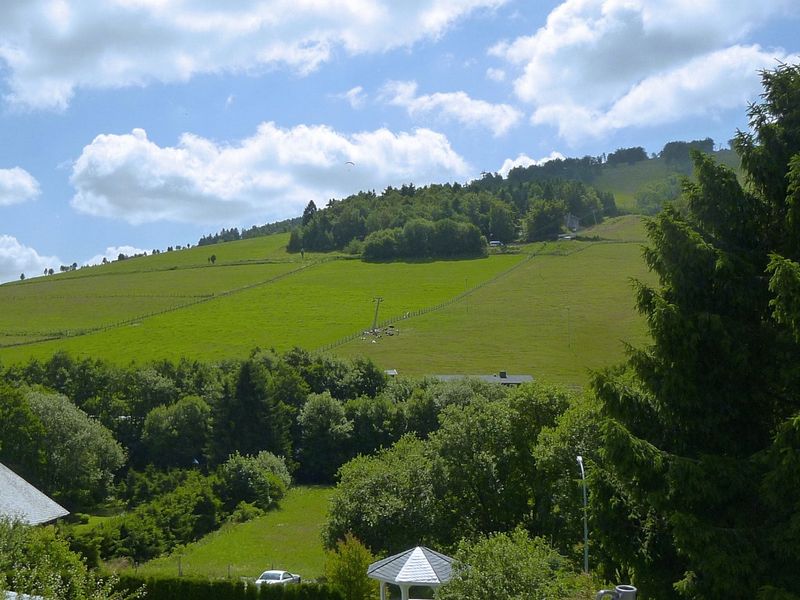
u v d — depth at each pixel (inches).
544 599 674.8
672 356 621.3
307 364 3535.9
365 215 7450.8
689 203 683.4
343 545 1223.5
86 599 710.5
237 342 4079.7
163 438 2994.6
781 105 657.0
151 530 1836.9
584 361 3427.7
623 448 577.6
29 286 5610.2
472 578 691.4
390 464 1633.9
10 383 2864.2
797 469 518.6
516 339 3853.3
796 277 524.1
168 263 6619.1
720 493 568.1
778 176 644.1
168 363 3499.0
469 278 5162.4
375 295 4938.5
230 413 3056.1
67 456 2411.4
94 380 3248.0
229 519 2191.2
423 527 1445.6
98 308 4815.5
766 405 629.9
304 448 3078.2
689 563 603.2
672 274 639.8
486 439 1475.1
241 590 1155.9
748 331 616.1
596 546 1092.5
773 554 541.6
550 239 6161.4
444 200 7298.2
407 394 3253.0
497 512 1438.2
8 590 666.8
